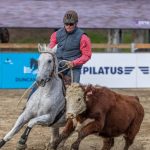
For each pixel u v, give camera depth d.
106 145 10.24
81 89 8.83
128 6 24.58
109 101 9.45
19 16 23.31
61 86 10.20
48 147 10.70
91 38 41.31
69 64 10.46
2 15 23.38
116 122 9.63
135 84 21.45
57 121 10.27
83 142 12.06
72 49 10.73
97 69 21.12
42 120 9.92
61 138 9.25
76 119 9.14
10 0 24.56
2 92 20.28
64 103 10.21
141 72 21.45
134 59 21.36
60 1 24.64
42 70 9.77
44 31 40.03
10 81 21.12
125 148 10.40
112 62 21.22
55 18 23.27
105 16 23.70
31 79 21.16
